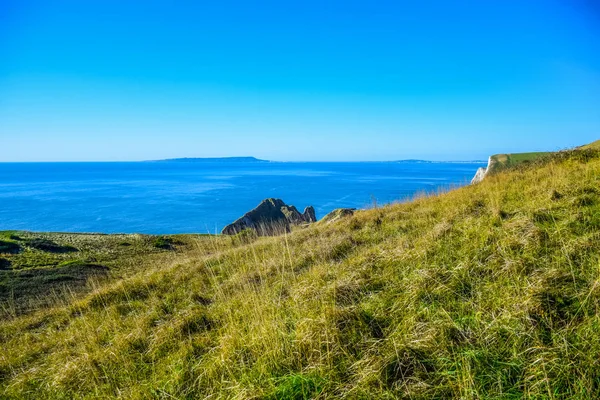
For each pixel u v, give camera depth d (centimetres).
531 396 256
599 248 425
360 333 371
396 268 532
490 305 371
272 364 359
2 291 1398
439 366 305
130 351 507
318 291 512
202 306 657
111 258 2239
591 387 247
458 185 1442
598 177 784
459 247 552
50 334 735
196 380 371
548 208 630
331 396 298
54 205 9538
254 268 861
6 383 516
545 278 379
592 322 301
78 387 439
